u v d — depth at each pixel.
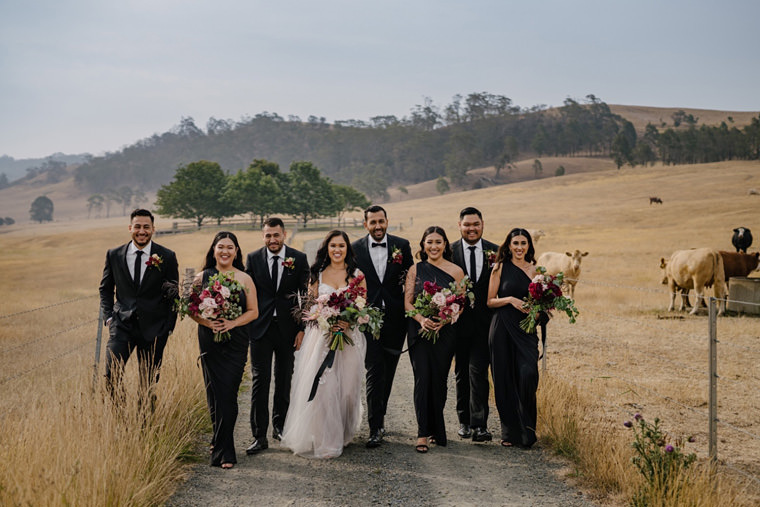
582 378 8.32
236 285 5.27
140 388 5.39
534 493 4.63
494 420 6.65
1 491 3.72
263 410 5.66
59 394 5.85
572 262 16.89
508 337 5.77
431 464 5.25
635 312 14.63
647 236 42.16
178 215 84.94
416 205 117.00
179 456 5.30
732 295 14.60
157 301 5.81
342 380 5.64
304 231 66.81
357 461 5.32
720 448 5.76
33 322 14.45
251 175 85.06
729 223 48.00
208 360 5.28
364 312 5.44
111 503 3.95
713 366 4.87
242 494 4.59
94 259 47.06
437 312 5.54
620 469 4.69
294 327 5.91
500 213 74.81
